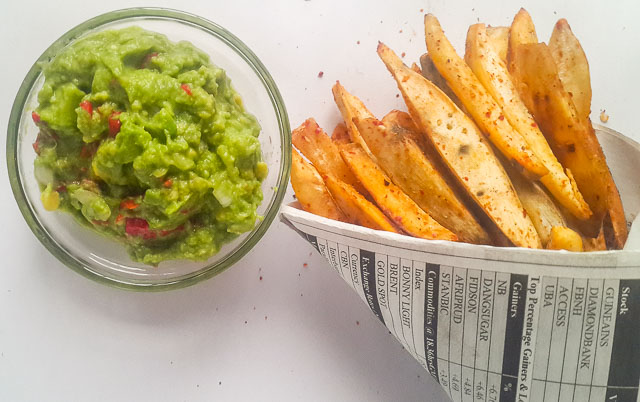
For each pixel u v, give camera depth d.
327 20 0.19
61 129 0.14
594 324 0.14
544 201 0.16
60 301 0.18
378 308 0.16
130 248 0.15
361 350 0.18
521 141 0.15
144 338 0.18
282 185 0.16
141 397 0.18
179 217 0.14
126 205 0.14
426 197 0.15
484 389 0.16
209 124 0.14
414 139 0.16
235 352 0.18
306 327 0.18
